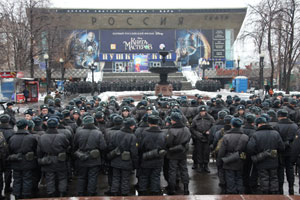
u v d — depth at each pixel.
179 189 6.80
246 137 5.99
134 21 62.25
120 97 24.23
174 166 6.40
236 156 5.91
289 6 24.31
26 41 33.28
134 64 59.41
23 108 23.02
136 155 5.99
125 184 6.02
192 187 6.89
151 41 61.84
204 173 7.96
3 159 5.95
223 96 24.91
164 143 6.09
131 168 6.05
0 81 25.89
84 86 34.53
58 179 6.09
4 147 5.89
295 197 5.29
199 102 10.65
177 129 6.37
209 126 7.90
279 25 25.94
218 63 63.19
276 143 5.78
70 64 58.22
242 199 5.21
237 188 6.04
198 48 62.84
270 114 7.54
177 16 61.62
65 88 34.06
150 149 6.02
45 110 8.77
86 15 59.31
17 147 5.96
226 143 6.01
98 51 61.28
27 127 6.35
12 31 31.38
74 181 7.58
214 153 6.75
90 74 48.88
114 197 5.33
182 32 62.38
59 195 6.29
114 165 6.02
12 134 6.43
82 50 55.66
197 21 62.22
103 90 35.03
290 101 9.79
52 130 6.01
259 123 5.94
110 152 6.07
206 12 60.75
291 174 6.53
